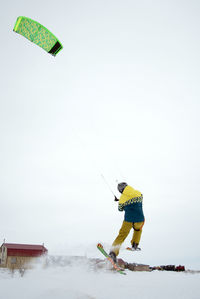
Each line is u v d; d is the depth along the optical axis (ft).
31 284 14.35
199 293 13.44
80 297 12.16
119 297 12.41
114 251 20.48
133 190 20.70
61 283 14.80
